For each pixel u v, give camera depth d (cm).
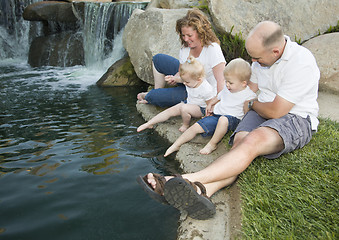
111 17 759
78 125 372
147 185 197
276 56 231
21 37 963
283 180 216
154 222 199
